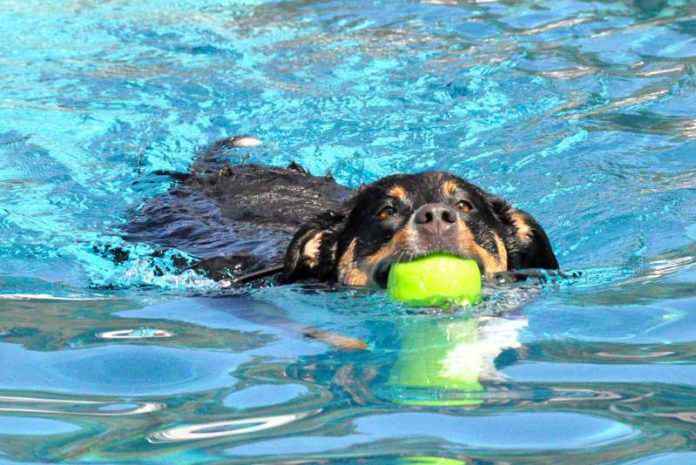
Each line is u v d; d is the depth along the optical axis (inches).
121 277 382.0
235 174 490.3
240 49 681.0
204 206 464.4
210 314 328.2
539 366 263.7
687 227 395.5
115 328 313.4
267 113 576.1
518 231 368.5
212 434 225.5
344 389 251.3
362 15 743.7
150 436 226.1
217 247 411.8
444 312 317.4
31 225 442.0
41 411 245.0
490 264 348.2
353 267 356.8
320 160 516.7
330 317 322.3
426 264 316.2
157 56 670.5
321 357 278.2
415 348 283.1
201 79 627.5
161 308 337.4
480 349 280.5
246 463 208.8
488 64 626.2
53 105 592.4
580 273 359.3
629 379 251.1
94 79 631.8
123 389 259.0
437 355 276.8
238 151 523.2
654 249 378.0
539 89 583.5
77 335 306.7
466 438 217.0
